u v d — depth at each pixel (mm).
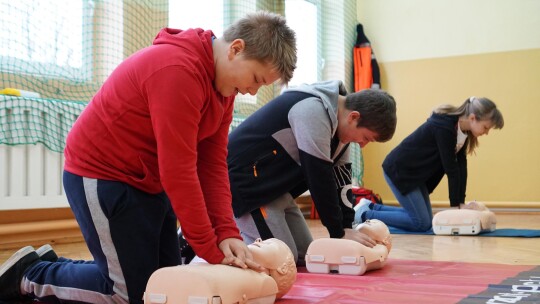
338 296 1504
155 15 4141
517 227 4113
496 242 3092
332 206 1970
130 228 1309
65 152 1407
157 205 1362
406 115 6402
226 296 1164
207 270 1185
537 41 5918
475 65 6141
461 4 6203
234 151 2119
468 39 6172
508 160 5949
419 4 6383
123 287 1313
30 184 3141
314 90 2039
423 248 2826
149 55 1270
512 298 1404
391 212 3859
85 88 3625
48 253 1547
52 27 3420
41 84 3383
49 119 3232
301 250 2199
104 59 3727
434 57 6305
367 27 6602
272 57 1238
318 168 1939
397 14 6473
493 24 6074
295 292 1579
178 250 1492
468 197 6059
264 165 2092
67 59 3527
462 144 3566
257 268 1295
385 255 2057
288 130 2055
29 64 3311
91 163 1331
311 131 1938
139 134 1309
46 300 1449
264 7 5453
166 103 1201
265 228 2090
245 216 2107
